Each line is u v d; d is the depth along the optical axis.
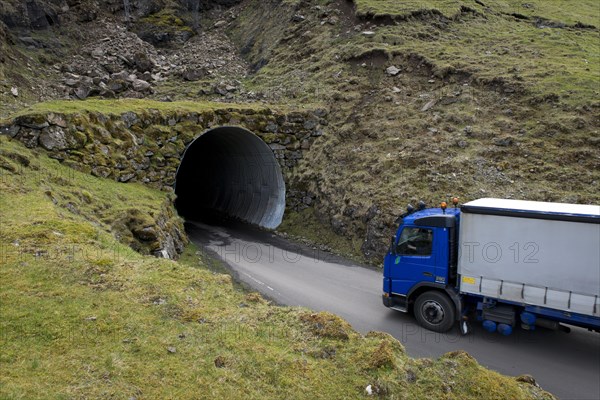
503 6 31.42
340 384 5.05
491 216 7.99
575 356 7.89
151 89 25.88
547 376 7.22
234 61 31.14
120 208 12.28
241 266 13.88
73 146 14.48
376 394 4.95
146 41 33.22
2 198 9.49
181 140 18.09
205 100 24.27
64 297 6.17
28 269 6.77
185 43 34.12
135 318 5.93
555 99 16.84
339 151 19.16
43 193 10.40
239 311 6.53
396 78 21.80
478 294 8.19
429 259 8.81
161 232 12.62
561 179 13.77
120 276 7.09
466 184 14.59
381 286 12.03
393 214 14.20
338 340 5.89
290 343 5.78
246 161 22.06
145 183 16.77
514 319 7.99
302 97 22.53
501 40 24.30
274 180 20.41
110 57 29.28
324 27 28.38
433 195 14.39
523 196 13.47
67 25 31.09
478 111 17.77
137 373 4.85
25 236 7.82
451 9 28.20
